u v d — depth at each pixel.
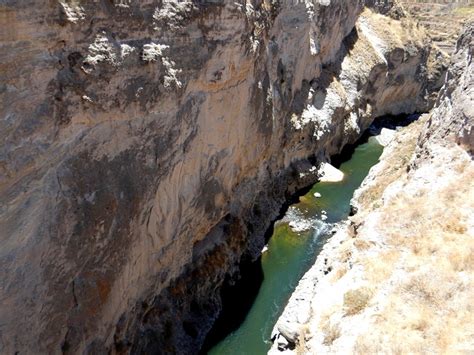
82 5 12.42
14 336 11.36
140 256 16.48
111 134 14.12
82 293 13.50
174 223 18.52
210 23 18.44
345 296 15.64
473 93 20.75
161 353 17.75
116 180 14.50
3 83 10.55
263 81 25.03
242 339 19.98
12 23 10.53
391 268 16.11
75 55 12.48
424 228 17.47
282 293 22.62
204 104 19.06
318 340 15.09
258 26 23.30
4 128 10.62
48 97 11.77
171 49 16.36
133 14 14.28
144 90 15.02
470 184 18.92
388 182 25.55
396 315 14.15
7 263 11.06
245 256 24.50
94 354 14.31
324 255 23.42
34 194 11.66
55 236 12.36
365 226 18.80
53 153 12.14
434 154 21.36
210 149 20.38
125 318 16.03
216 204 21.95
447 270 15.27
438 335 13.23
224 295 22.22
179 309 19.34
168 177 17.36
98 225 13.80
